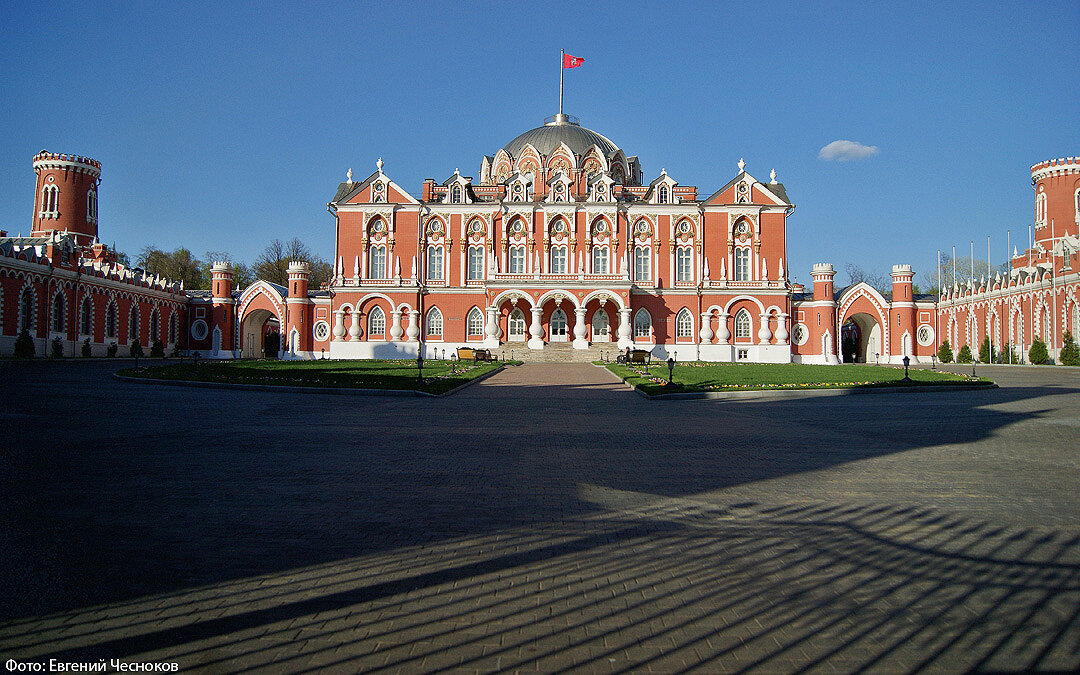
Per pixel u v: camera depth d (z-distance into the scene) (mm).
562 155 78812
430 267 72688
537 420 21062
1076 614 6355
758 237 72000
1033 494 11078
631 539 8570
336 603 6535
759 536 8734
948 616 6312
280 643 5723
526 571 7414
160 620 6133
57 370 43594
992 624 6145
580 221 72250
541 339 68062
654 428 19234
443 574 7305
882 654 5594
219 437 16594
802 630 6027
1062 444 16297
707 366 52906
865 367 53250
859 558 7895
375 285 70875
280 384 31500
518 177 72438
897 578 7262
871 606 6539
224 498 10445
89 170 87562
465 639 5820
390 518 9430
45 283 61781
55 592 6719
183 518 9305
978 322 80500
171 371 40156
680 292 71312
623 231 72125
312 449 15039
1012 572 7441
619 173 82562
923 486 11656
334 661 5434
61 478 11656
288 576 7203
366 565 7555
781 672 5312
